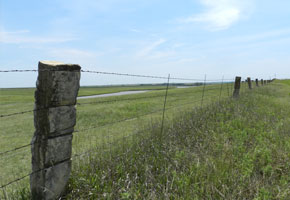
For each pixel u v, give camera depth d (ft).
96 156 11.50
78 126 25.17
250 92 46.52
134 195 8.45
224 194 8.47
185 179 9.50
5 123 27.89
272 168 10.78
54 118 7.84
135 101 52.65
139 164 11.00
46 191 7.95
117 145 13.75
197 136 15.14
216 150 12.82
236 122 18.37
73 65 8.11
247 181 9.51
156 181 9.62
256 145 13.70
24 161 14.71
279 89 70.85
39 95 7.75
